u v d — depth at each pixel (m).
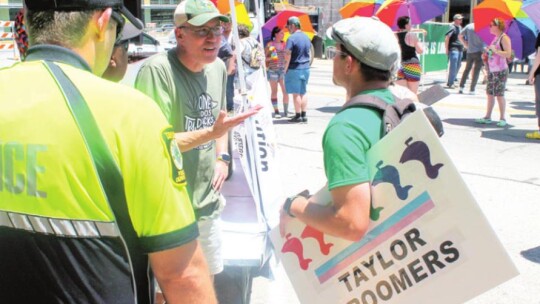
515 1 9.48
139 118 1.26
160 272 1.31
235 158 4.53
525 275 3.98
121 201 1.25
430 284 1.89
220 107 2.99
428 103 2.64
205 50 2.69
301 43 9.53
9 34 15.49
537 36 8.83
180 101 2.74
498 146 7.94
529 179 6.29
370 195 1.91
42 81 1.26
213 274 3.01
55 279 1.24
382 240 1.94
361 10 11.98
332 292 2.09
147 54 7.76
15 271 1.26
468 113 10.74
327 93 13.77
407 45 9.01
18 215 1.23
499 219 5.05
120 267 1.26
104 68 1.43
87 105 1.24
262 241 3.40
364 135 1.91
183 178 1.33
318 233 2.09
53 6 1.29
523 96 13.34
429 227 1.85
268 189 3.73
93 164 1.22
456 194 1.80
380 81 2.06
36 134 1.23
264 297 3.81
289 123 9.81
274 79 10.27
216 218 2.96
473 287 1.82
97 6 1.32
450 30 14.60
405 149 1.86
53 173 1.22
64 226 1.22
